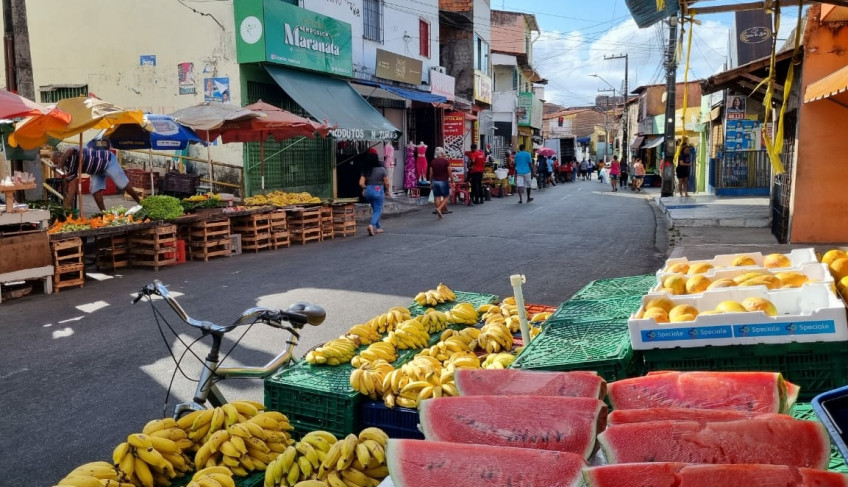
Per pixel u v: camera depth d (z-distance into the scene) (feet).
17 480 12.81
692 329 9.43
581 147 279.28
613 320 11.92
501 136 136.87
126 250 35.73
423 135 84.53
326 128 49.06
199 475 8.46
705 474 5.55
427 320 14.85
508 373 8.45
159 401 16.63
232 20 52.16
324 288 29.55
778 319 9.12
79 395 17.07
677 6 20.33
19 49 37.22
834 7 31.17
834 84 27.07
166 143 44.68
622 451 6.37
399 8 76.64
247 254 40.73
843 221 35.58
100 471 8.44
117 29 56.39
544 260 35.86
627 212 64.80
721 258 14.17
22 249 28.09
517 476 6.30
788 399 7.59
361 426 10.82
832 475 5.41
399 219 60.44
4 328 23.59
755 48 62.69
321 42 58.75
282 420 9.96
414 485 6.48
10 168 39.34
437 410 7.61
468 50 102.37
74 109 32.99
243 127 45.29
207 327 10.84
